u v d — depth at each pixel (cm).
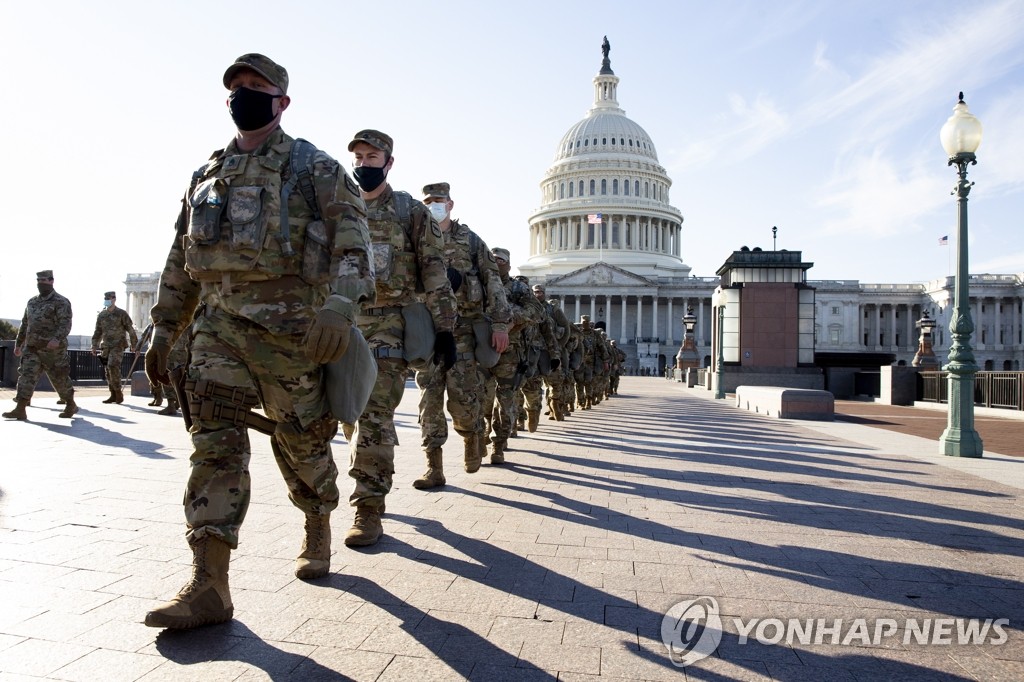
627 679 322
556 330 1362
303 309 398
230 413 378
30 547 493
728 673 332
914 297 12119
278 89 408
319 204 399
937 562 526
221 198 387
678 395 3506
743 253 3469
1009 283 11394
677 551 543
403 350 577
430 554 516
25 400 1394
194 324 401
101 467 827
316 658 334
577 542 562
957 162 1191
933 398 2669
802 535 605
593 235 13250
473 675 321
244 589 427
